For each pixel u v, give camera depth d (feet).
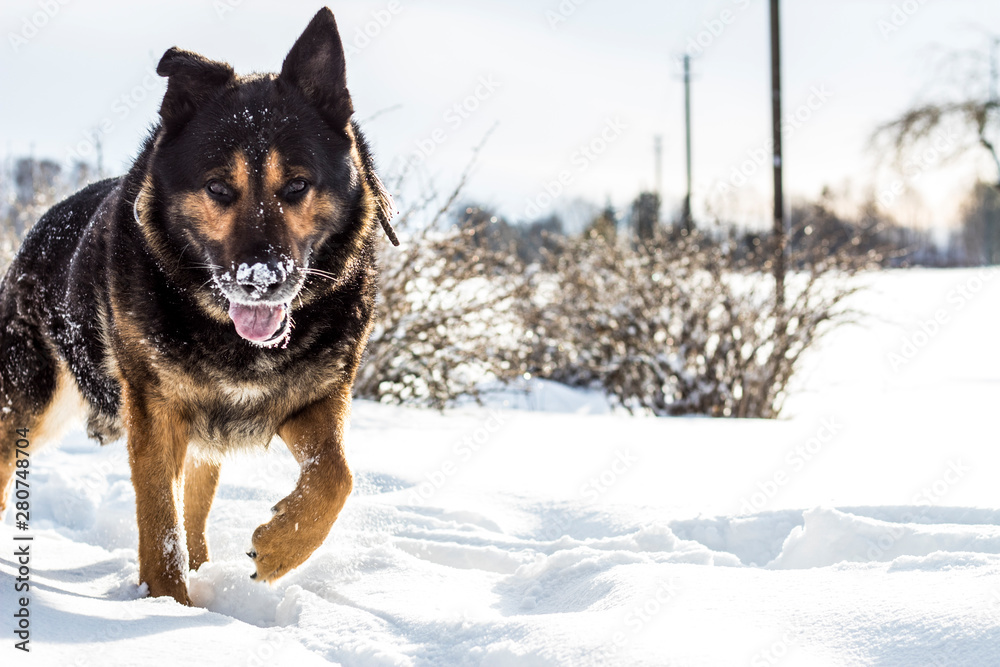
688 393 30.04
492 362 27.27
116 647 7.02
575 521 12.76
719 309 31.01
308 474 9.96
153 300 9.98
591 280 32.91
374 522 12.52
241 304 9.52
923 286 85.40
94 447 18.15
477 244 27.91
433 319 26.32
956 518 10.94
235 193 9.75
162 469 9.99
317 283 10.54
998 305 70.18
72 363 12.01
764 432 19.40
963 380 34.47
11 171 32.01
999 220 143.13
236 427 10.79
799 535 10.46
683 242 32.12
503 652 6.89
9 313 12.29
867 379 36.52
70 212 12.48
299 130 10.13
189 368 10.08
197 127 10.04
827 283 31.32
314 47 10.70
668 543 10.61
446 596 9.08
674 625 7.05
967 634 6.43
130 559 11.05
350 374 11.05
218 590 9.71
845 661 6.44
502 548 11.50
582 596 8.67
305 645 7.77
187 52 10.39
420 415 22.44
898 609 7.00
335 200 10.54
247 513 13.24
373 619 8.28
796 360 30.22
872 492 12.69
